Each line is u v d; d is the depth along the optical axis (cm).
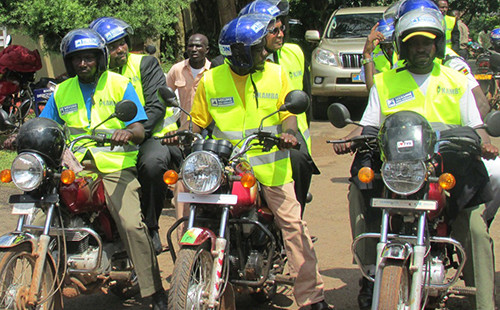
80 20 951
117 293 468
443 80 383
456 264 400
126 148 425
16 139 371
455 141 343
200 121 420
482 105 408
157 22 1038
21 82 973
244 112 405
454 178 364
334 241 595
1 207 688
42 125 366
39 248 358
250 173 369
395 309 311
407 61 389
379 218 396
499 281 487
